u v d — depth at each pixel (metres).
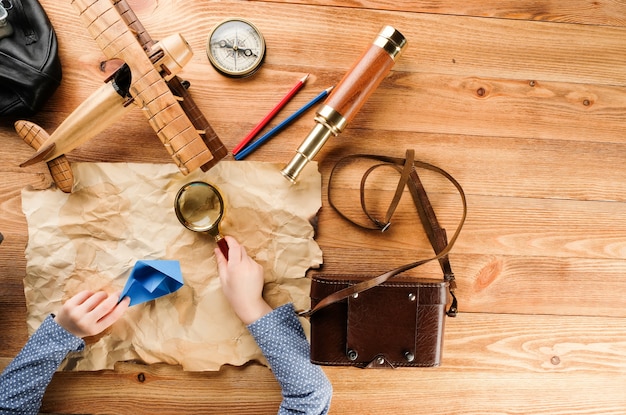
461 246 1.24
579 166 1.25
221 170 1.18
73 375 1.21
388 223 1.17
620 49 1.25
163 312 1.19
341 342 1.09
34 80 1.09
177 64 1.01
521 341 1.26
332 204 1.19
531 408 1.27
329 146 1.21
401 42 1.11
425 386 1.26
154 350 1.19
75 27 1.17
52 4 1.16
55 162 1.11
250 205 1.19
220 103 1.19
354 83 1.09
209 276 1.20
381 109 1.22
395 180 1.23
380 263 1.23
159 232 1.18
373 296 1.07
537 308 1.26
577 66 1.25
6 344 1.19
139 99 0.99
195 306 1.20
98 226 1.18
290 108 1.20
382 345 1.08
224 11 1.18
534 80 1.24
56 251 1.17
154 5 1.17
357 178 1.22
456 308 1.14
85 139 1.06
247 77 1.19
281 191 1.19
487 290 1.25
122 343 1.19
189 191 1.17
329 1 1.20
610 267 1.27
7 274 1.19
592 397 1.28
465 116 1.23
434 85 1.22
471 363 1.26
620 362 1.28
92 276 1.18
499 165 1.24
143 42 1.03
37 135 1.08
